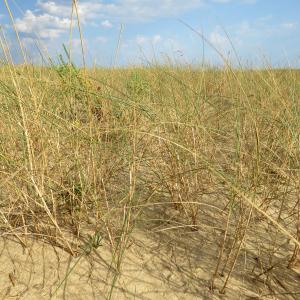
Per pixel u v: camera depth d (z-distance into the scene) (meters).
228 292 1.59
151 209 2.11
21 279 1.58
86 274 1.63
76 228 1.87
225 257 1.80
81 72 2.22
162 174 2.24
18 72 2.17
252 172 2.03
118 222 1.94
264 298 1.57
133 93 2.79
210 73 4.22
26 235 1.76
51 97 2.38
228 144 2.76
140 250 1.79
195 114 2.53
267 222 2.09
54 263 1.67
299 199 2.04
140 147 2.39
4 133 2.16
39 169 1.86
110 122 2.46
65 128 2.23
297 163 2.12
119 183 2.26
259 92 2.99
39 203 1.85
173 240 1.89
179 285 1.61
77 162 1.99
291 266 1.76
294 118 2.41
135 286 1.59
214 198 2.29
